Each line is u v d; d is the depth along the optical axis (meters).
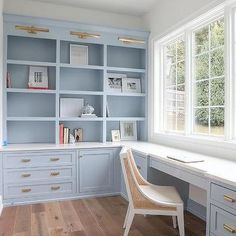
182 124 3.40
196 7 2.93
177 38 3.52
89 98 4.03
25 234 2.47
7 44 3.52
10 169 3.17
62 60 3.85
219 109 2.78
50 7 3.79
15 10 3.63
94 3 3.79
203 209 2.87
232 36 2.55
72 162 3.42
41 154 3.29
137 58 4.25
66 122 3.91
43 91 3.49
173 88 3.63
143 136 4.14
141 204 2.20
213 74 2.88
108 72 4.10
